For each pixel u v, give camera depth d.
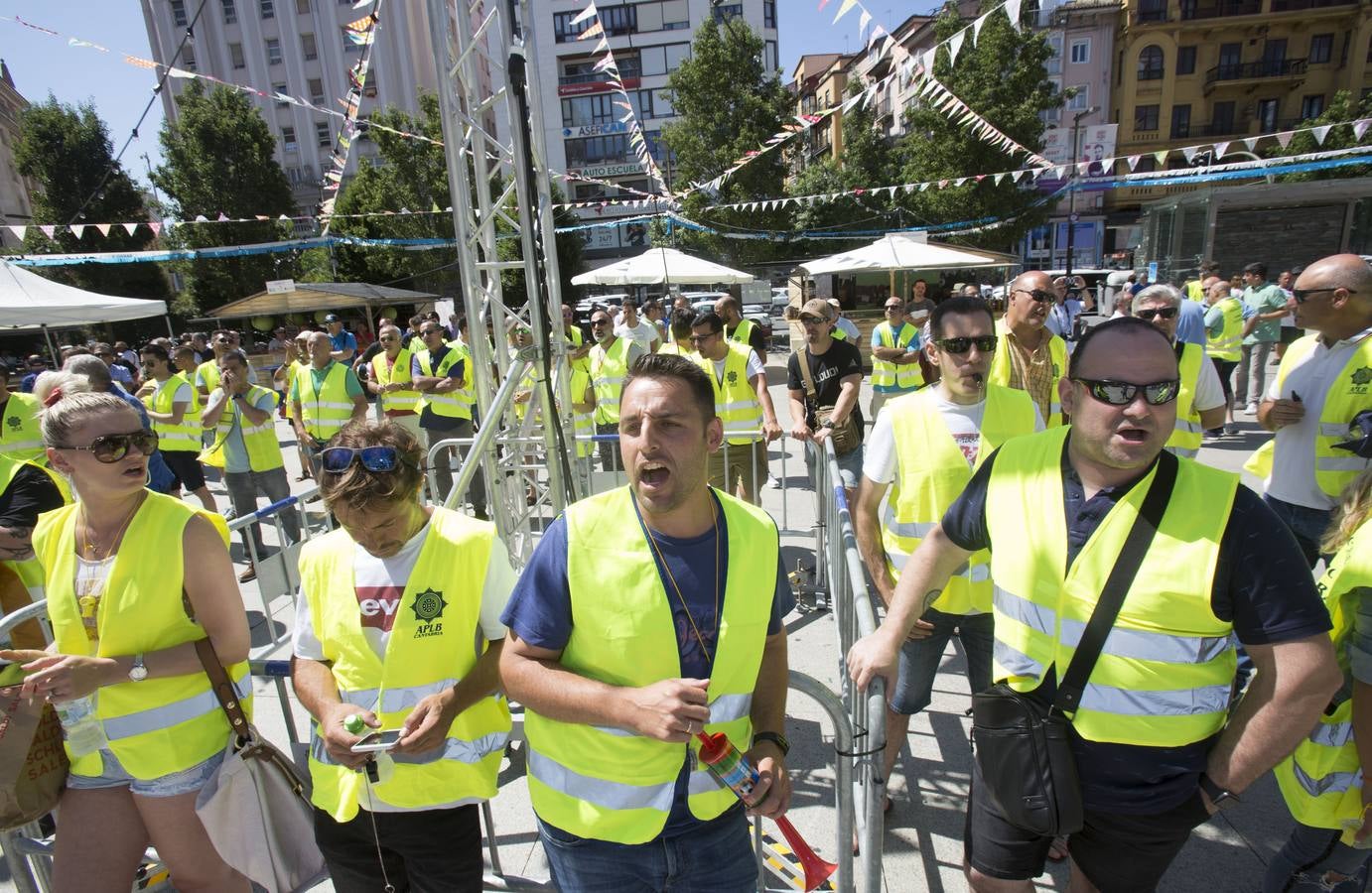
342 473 1.73
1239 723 1.48
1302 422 3.41
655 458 1.43
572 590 1.51
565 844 1.59
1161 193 38.38
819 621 4.51
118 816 2.05
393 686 1.83
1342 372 3.26
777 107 24.38
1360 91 36.50
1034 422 2.66
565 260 34.22
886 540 2.87
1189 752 1.56
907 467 2.68
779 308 28.89
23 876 2.37
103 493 1.92
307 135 38.28
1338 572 1.79
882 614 4.26
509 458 4.32
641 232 41.62
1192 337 4.55
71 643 1.98
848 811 1.75
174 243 23.88
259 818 2.06
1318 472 3.36
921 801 2.94
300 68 37.47
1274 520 1.46
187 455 7.07
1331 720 1.85
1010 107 20.55
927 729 3.41
